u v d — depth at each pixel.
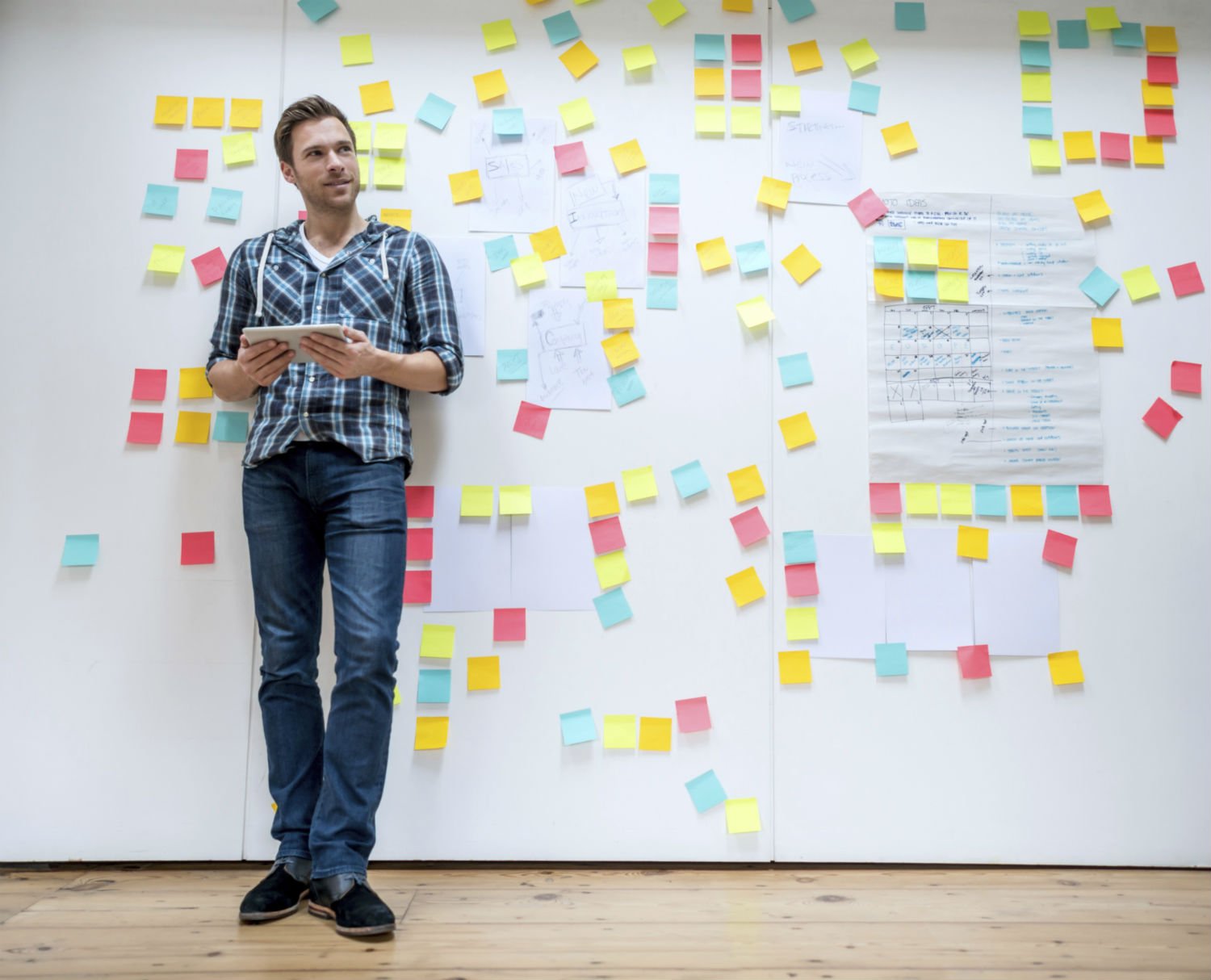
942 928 1.47
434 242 1.87
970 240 1.92
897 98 1.93
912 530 1.86
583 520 1.83
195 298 1.84
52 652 1.78
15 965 1.28
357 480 1.58
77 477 1.81
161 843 1.75
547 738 1.79
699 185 1.90
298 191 1.86
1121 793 1.83
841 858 1.80
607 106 1.91
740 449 1.86
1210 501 1.90
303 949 1.35
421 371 1.60
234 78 1.88
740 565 1.84
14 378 1.82
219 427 1.82
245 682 1.79
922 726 1.83
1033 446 1.89
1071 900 1.62
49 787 1.76
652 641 1.82
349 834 1.48
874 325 1.90
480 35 1.91
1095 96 1.94
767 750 1.81
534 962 1.31
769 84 1.92
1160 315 1.93
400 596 1.59
